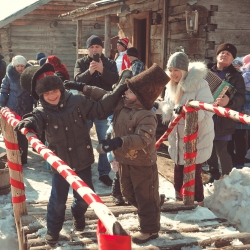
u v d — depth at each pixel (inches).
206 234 135.6
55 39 698.2
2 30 682.8
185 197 160.4
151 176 122.2
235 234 131.2
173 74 161.0
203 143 163.9
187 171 158.7
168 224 143.1
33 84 119.0
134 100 116.0
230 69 198.1
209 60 314.8
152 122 113.7
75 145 120.7
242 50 320.8
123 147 118.4
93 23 707.4
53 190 125.2
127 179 125.1
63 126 118.1
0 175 199.3
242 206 161.9
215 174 217.9
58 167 86.4
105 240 64.2
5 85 250.5
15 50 684.1
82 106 120.3
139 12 401.4
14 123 126.6
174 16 346.0
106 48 427.8
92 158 125.0
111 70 205.5
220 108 131.4
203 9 313.4
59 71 205.2
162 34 361.1
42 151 97.3
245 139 235.6
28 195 208.5
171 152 172.2
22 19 676.1
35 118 115.6
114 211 153.5
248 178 176.1
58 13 690.8
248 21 320.5
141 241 127.5
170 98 167.9
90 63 194.4
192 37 326.0
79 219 133.4
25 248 135.1
